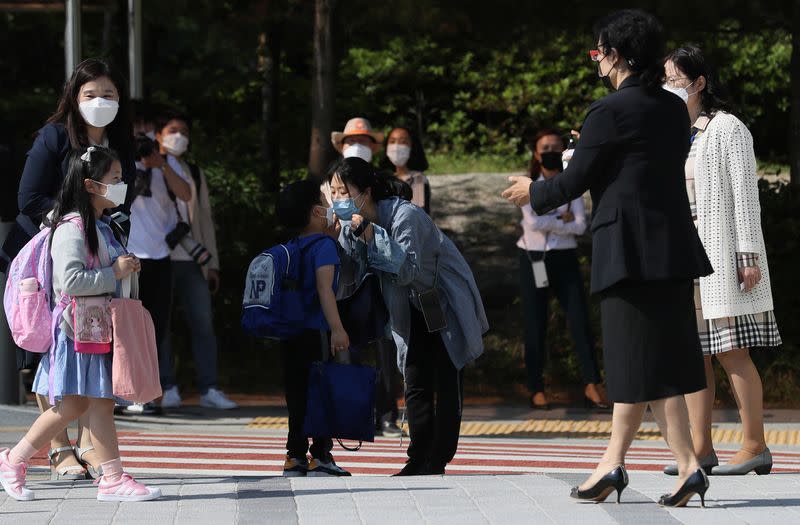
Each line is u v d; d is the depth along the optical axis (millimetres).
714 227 16375
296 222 17141
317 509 13453
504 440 23422
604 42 13250
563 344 30969
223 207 32625
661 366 12859
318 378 16828
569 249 27344
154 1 39875
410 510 13297
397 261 16141
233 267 32344
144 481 15734
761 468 16531
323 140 33062
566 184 13117
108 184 14289
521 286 27625
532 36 37062
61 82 55656
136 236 24703
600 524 12344
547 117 72438
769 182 32094
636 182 12852
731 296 16266
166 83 46062
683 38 35219
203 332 27109
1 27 53000
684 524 12234
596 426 25094
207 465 19516
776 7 33812
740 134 16375
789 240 29906
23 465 14492
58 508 13781
